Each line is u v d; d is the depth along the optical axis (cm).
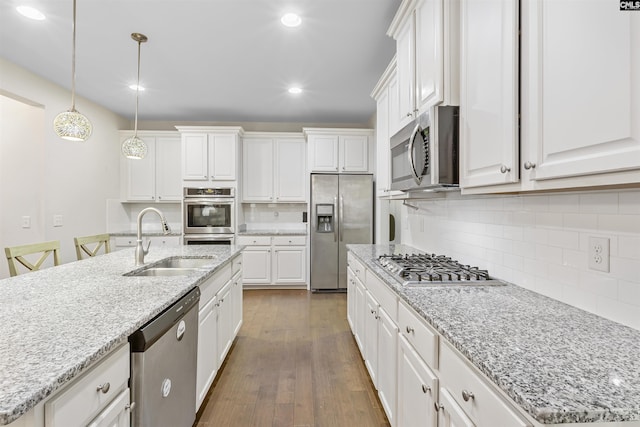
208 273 186
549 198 129
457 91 155
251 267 459
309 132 457
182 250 283
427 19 171
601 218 107
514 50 106
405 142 195
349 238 453
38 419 74
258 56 290
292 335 302
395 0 213
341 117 482
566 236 121
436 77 159
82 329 103
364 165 461
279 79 341
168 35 255
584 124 81
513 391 68
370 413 190
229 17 232
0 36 257
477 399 85
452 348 99
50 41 265
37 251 231
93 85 359
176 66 311
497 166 117
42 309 122
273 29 247
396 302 154
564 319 106
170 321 133
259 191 484
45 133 342
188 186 454
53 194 353
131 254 261
